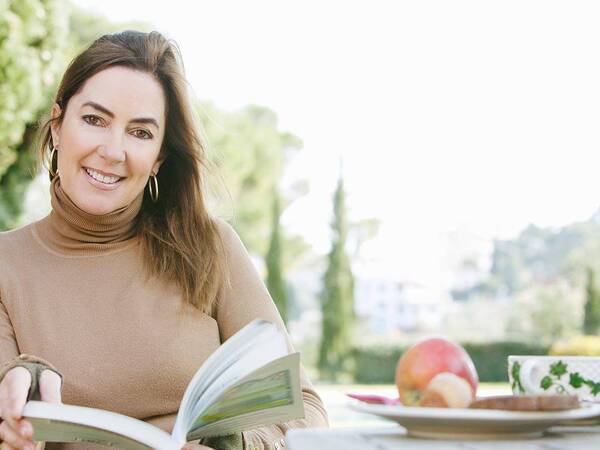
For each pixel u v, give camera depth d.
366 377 17.73
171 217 1.69
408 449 0.86
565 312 24.62
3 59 8.85
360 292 41.22
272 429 1.52
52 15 9.21
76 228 1.62
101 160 1.55
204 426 1.22
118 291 1.60
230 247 1.74
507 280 38.12
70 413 1.09
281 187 21.58
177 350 1.56
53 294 1.58
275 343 1.20
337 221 18.41
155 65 1.63
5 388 1.15
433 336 1.03
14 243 1.63
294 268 26.42
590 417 0.97
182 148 1.73
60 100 1.62
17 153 9.77
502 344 16.28
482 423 0.89
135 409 1.53
